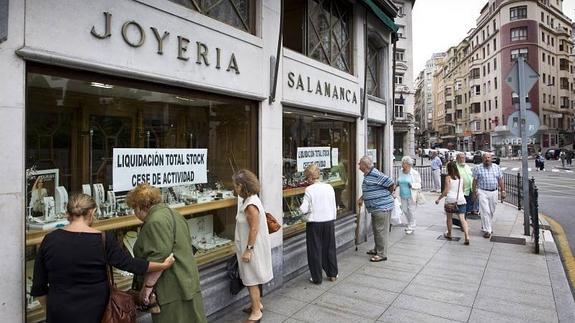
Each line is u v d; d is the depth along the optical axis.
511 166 36.06
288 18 6.61
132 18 3.44
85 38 3.08
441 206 13.01
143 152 4.01
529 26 55.03
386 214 6.57
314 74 6.36
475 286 5.36
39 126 3.21
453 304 4.75
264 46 5.11
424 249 7.37
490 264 6.38
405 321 4.30
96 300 2.52
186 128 4.55
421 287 5.33
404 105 41.22
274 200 5.32
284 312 4.54
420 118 125.94
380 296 5.02
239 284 4.45
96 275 2.54
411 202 8.71
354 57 7.93
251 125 5.05
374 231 6.63
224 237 5.02
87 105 3.64
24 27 2.72
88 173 3.68
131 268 2.72
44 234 3.12
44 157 3.28
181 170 4.42
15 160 2.71
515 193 14.00
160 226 2.93
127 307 2.64
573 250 7.53
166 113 4.35
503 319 4.34
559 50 60.25
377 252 6.62
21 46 2.71
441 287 5.32
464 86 75.56
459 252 7.14
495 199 8.34
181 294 3.04
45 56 2.82
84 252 2.49
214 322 4.33
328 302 4.83
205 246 4.73
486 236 8.31
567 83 61.09
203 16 4.17
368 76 9.23
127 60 3.40
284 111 5.75
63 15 2.94
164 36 3.73
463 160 10.70
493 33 60.28
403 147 41.97
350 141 7.98
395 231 9.06
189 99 4.28
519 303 4.77
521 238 8.22
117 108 3.90
